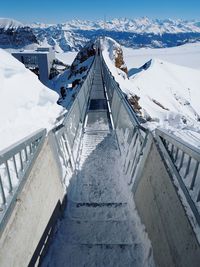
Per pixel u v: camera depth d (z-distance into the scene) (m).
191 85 96.62
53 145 5.83
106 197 6.74
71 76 44.56
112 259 4.52
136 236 5.17
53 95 9.55
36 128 7.02
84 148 9.52
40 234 4.28
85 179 7.59
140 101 26.75
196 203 3.18
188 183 3.56
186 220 3.17
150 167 5.03
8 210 3.15
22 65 10.31
